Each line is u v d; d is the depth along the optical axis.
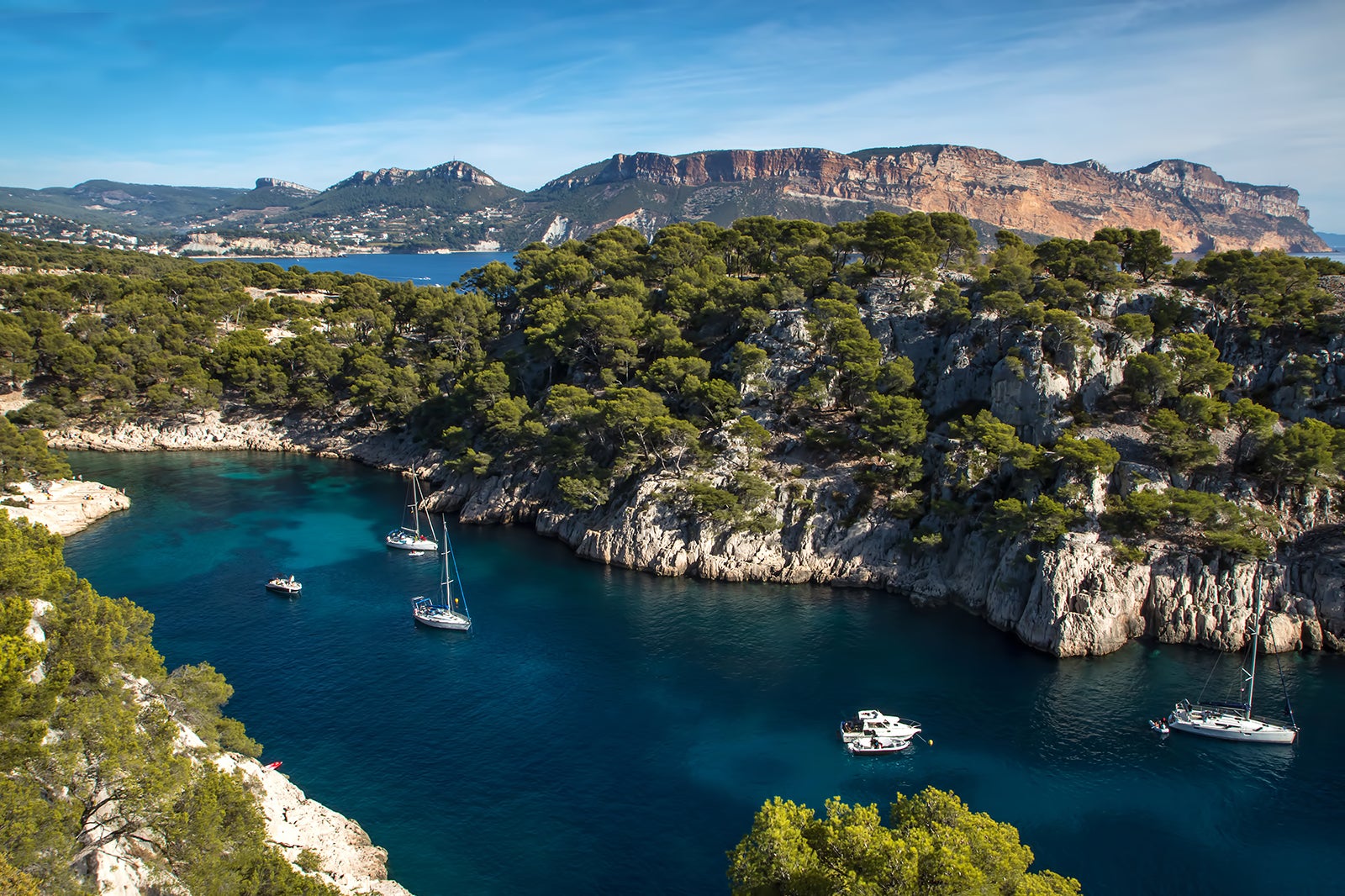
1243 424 107.94
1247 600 97.69
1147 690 88.25
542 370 171.12
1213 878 60.91
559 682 89.50
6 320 194.88
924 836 43.56
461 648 97.31
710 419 137.62
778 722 81.75
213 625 102.25
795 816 48.09
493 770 73.25
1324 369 116.06
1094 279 138.38
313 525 141.25
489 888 59.25
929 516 117.88
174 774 43.53
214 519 143.25
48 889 34.31
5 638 39.03
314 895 42.91
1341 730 80.56
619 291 175.00
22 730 38.66
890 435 120.50
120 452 187.25
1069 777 73.00
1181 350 118.25
